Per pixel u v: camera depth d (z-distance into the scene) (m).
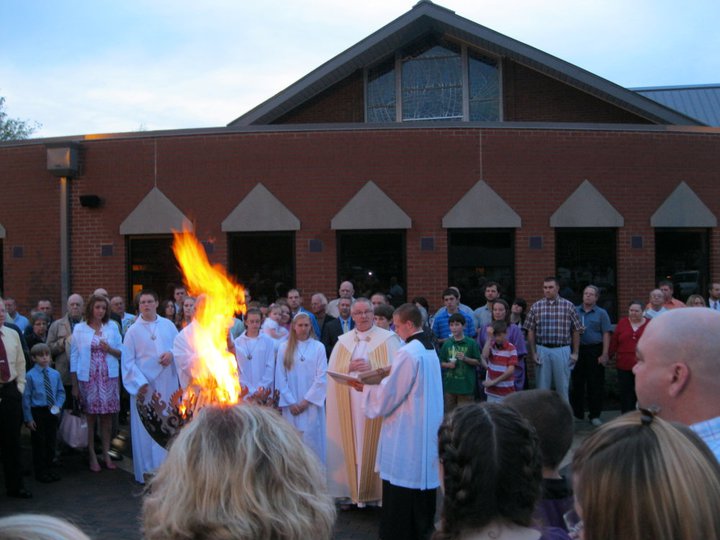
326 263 12.09
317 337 10.55
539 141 12.17
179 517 1.65
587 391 11.12
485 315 10.70
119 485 7.88
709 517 1.46
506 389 8.95
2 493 7.57
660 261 12.69
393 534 5.96
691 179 12.55
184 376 8.04
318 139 12.10
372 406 6.15
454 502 2.02
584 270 12.45
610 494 1.52
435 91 15.25
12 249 12.88
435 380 6.11
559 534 2.11
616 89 14.16
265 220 12.14
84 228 12.59
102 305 8.52
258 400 7.87
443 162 12.06
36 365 8.09
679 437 1.56
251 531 1.63
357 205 12.02
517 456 2.01
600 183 12.28
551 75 14.80
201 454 1.70
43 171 12.77
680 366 2.25
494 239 12.27
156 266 12.54
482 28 14.33
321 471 1.89
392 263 12.23
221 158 12.24
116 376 8.58
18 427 7.39
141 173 12.45
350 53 14.71
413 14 14.41
